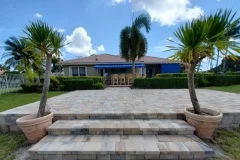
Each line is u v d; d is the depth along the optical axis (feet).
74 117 20.04
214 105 23.91
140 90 50.93
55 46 17.66
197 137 15.66
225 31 14.94
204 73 64.28
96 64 78.64
